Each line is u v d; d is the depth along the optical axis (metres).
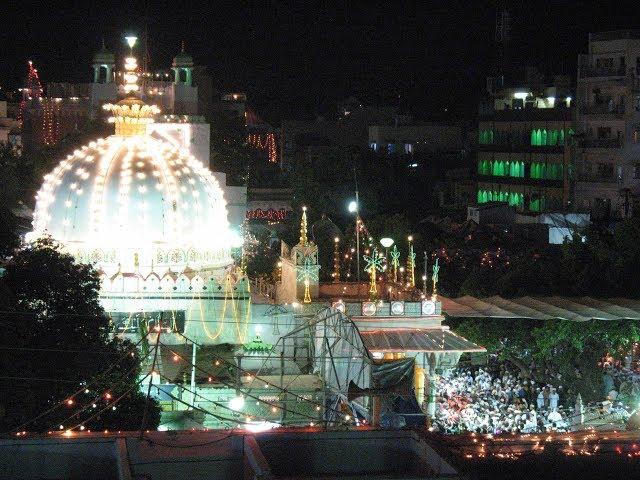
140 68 117.88
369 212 113.88
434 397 53.28
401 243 76.94
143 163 67.50
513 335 60.19
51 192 67.44
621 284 65.12
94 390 41.34
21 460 21.52
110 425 41.06
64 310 44.88
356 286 65.44
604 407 52.69
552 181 113.56
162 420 47.94
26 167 94.62
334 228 83.94
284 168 146.62
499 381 57.34
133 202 66.12
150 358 55.06
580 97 109.81
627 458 23.48
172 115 100.31
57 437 21.77
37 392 40.38
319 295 65.00
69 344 42.09
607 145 106.00
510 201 120.00
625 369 60.66
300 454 22.09
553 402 53.22
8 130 117.62
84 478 21.56
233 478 21.55
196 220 67.69
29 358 41.34
